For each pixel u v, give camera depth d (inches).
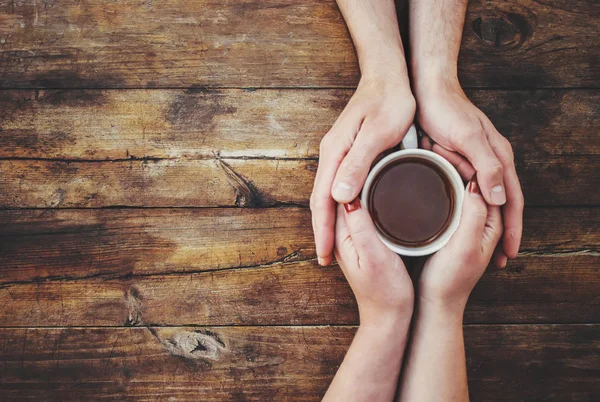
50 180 25.0
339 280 24.8
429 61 23.3
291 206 24.9
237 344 24.9
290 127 24.9
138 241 24.9
